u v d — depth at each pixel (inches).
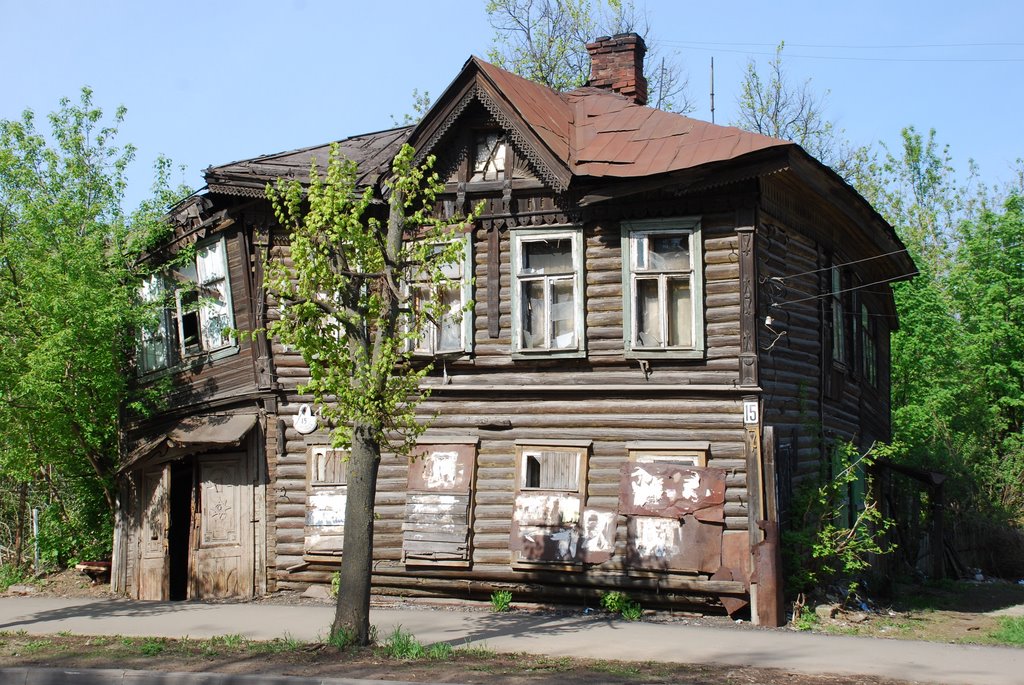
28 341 732.0
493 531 695.7
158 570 768.3
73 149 786.8
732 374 659.4
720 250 668.7
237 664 477.7
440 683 426.0
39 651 529.7
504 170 718.5
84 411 778.8
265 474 751.7
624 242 684.7
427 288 724.0
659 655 501.4
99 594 794.8
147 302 802.8
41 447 781.3
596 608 674.2
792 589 657.0
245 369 774.5
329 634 533.3
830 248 816.9
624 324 679.7
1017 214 1418.6
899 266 963.3
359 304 535.5
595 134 735.7
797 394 731.4
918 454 1177.4
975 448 1311.5
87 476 848.9
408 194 577.3
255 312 768.9
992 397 1402.6
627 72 852.0
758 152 627.2
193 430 759.7
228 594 746.8
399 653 489.4
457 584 697.6
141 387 835.4
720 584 639.1
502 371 709.9
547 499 682.8
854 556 705.0
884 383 1098.7
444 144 728.3
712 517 647.1
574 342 693.3
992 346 1393.9
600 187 674.2
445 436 713.6
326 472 740.7
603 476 679.1
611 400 684.7
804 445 741.3
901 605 781.9
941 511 985.5
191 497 780.0
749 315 656.4
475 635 561.6
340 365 526.3
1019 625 640.4
